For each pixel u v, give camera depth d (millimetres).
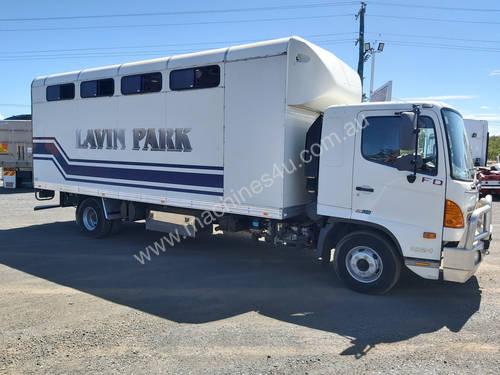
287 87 5414
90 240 8352
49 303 4910
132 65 7109
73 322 4371
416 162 4629
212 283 5715
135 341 3953
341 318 4512
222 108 6016
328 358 3641
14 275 6004
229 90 5914
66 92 8234
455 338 4035
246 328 4254
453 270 4617
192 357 3652
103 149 7691
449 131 4730
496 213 12664
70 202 8930
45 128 8734
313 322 4406
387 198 4930
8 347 3822
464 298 5125
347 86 6297
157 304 4910
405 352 3752
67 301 4980
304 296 5199
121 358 3629
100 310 4707
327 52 6227
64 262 6715
